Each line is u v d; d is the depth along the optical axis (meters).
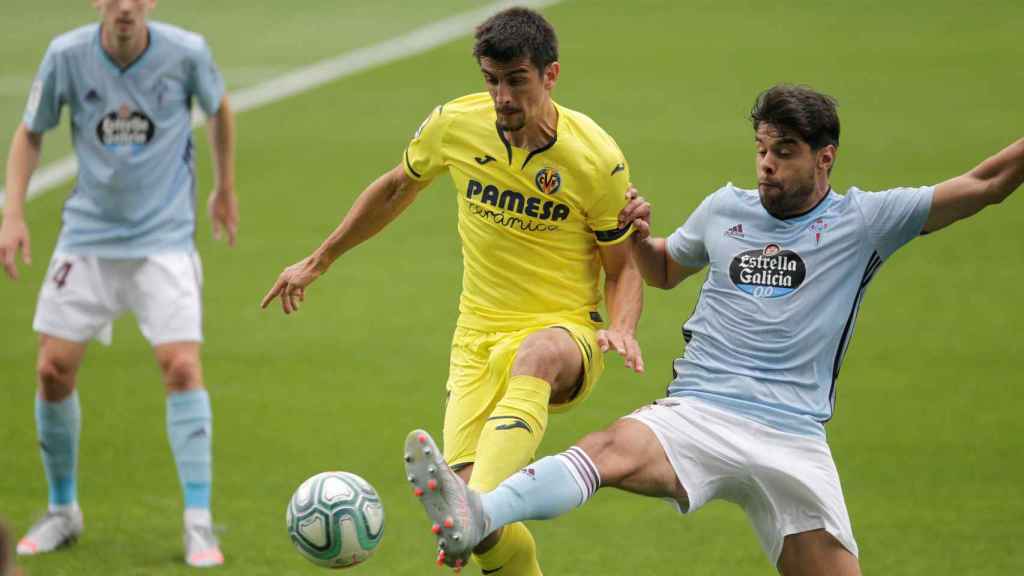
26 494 28.75
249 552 25.84
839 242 18.89
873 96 61.66
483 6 80.88
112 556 25.53
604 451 18.17
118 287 25.78
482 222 20.42
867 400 34.28
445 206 50.25
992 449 31.31
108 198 25.47
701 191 49.78
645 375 36.19
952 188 18.73
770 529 19.12
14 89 63.31
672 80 64.31
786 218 19.06
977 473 30.08
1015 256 44.59
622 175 19.95
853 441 31.91
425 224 48.38
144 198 25.58
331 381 35.78
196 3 81.88
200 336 25.89
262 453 31.17
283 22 77.62
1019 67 65.69
